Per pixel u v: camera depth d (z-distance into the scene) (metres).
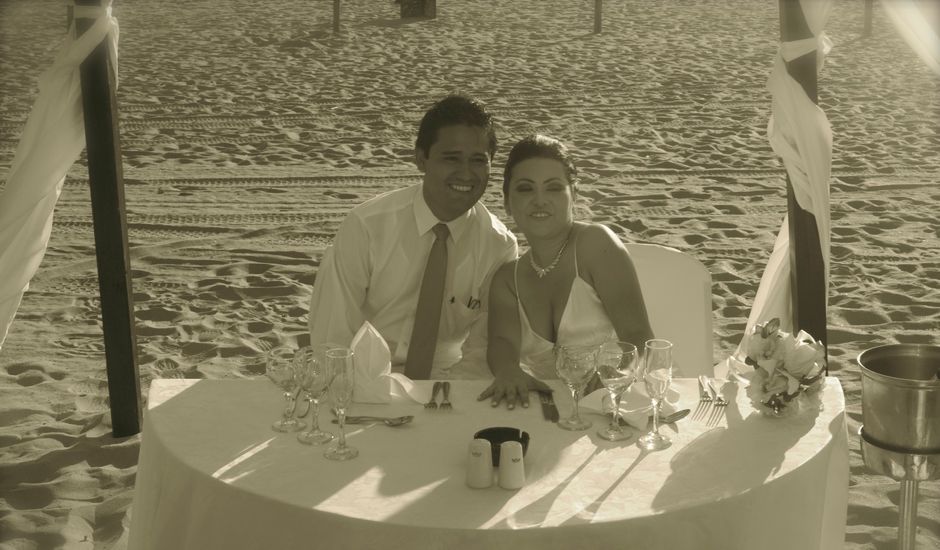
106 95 4.52
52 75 4.41
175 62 15.25
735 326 6.10
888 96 12.78
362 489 2.61
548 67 14.91
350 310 4.07
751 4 22.22
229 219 8.35
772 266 4.55
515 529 2.41
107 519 4.02
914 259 7.24
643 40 17.36
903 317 6.19
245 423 3.02
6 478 4.34
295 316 6.33
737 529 2.57
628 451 2.83
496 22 19.64
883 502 4.05
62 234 7.94
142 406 4.91
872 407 3.02
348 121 11.75
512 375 3.29
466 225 4.02
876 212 8.34
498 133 11.10
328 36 17.72
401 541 2.43
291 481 2.66
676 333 4.30
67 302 6.58
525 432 2.83
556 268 3.64
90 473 4.36
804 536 2.76
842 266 7.08
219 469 2.72
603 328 3.66
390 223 3.99
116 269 4.61
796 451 2.82
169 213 8.48
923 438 2.95
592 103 12.57
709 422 3.03
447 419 3.06
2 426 4.84
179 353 5.76
